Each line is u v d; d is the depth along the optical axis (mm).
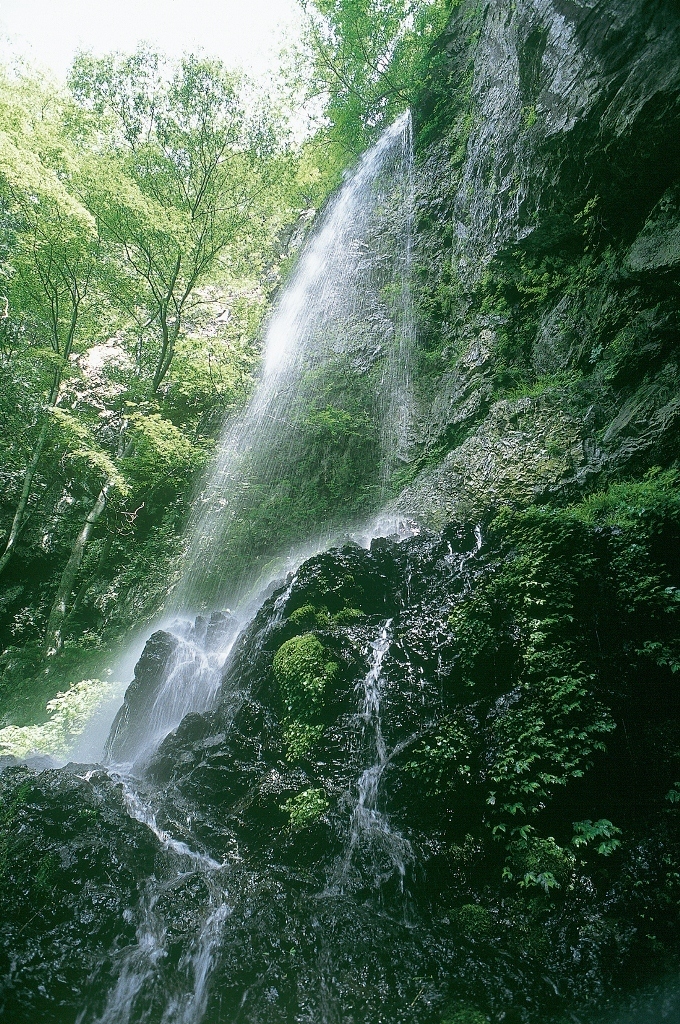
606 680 5043
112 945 4016
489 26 12055
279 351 16953
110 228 13070
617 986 3830
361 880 4551
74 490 16609
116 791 5141
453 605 6047
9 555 12891
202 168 13852
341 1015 3732
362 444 12883
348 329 15461
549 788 4773
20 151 10609
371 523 10859
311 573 6645
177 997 3826
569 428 8312
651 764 4703
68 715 8453
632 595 5293
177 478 14422
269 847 4801
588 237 9070
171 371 15102
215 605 12602
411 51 17859
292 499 13305
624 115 7520
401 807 4898
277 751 5500
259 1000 3803
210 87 13445
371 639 6090
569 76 8625
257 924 4176
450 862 4621
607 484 7473
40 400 13883
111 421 16281
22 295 13836
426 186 15461
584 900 4242
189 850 4781
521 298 10508
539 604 5473
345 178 19609
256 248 15547
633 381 7945
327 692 5680
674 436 6996
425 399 12312
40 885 4199
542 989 3865
